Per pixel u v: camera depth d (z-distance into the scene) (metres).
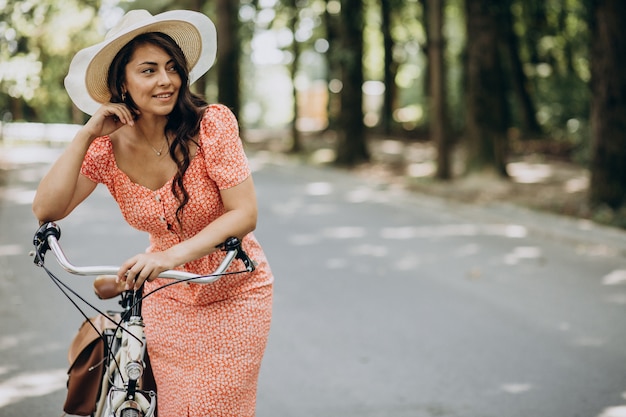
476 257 8.51
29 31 13.42
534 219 10.71
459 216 11.66
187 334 2.65
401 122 33.06
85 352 2.92
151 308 2.72
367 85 43.41
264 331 2.71
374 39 33.72
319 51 28.20
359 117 19.97
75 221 10.37
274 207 12.43
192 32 2.63
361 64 19.84
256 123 65.62
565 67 21.62
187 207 2.55
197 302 2.63
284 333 5.68
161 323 2.69
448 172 15.86
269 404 4.37
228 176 2.50
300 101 56.41
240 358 2.65
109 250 8.43
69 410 2.95
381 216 11.59
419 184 15.27
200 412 2.61
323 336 5.61
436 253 8.72
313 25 25.20
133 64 2.47
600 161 11.23
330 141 29.42
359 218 11.36
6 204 11.98
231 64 24.00
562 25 19.11
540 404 4.39
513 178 15.48
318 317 6.09
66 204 2.51
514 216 11.03
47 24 14.80
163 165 2.55
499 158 15.18
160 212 2.57
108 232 9.53
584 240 9.18
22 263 7.68
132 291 2.55
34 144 26.98
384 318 6.08
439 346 5.41
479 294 6.86
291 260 8.25
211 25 2.62
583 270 7.88
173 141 2.51
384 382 4.72
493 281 7.37
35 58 13.89
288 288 7.01
